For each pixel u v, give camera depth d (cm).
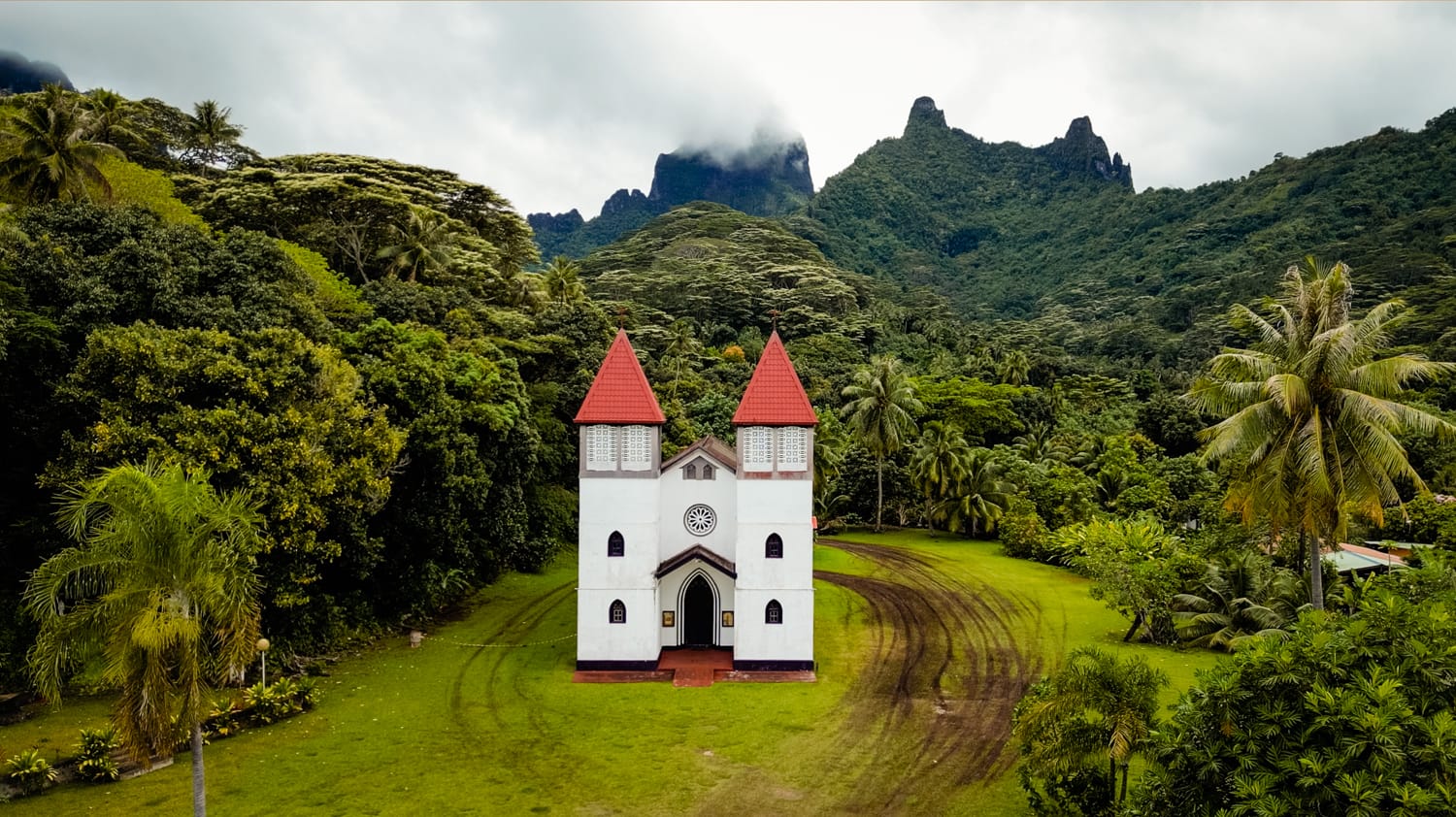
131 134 6194
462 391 4075
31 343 2739
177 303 3109
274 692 2678
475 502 3944
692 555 3334
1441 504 5044
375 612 3716
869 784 2255
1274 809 1258
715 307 12756
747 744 2516
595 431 3212
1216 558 3766
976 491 6488
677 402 7181
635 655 3198
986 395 9088
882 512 7231
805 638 3203
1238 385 2983
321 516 2828
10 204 4075
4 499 2850
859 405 6925
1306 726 1334
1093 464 7025
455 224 7388
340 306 4716
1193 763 1425
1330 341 2783
